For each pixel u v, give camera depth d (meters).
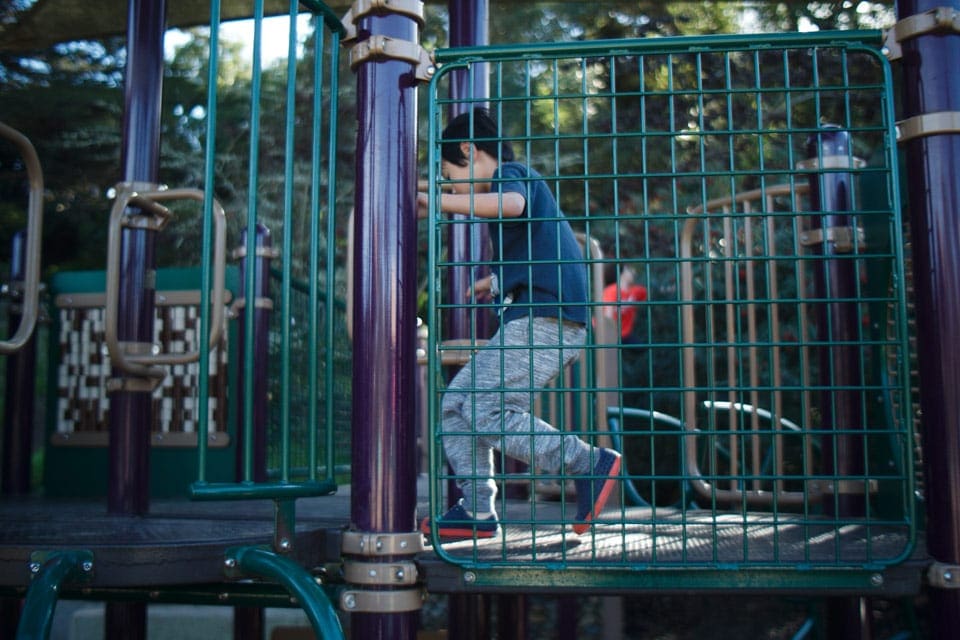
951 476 1.90
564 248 2.46
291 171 2.12
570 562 1.92
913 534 1.87
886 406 2.86
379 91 2.07
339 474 4.78
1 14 4.57
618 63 6.32
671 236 5.96
